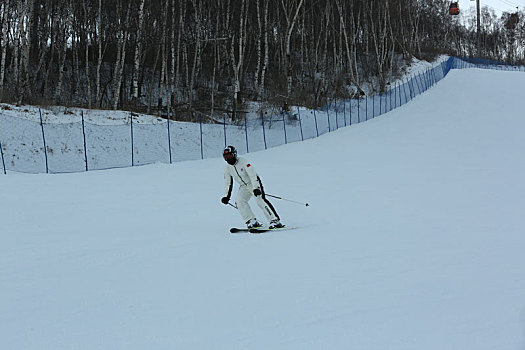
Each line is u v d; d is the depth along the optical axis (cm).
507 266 523
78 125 2314
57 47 3219
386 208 970
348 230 765
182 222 892
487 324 346
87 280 507
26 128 2136
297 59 4556
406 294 425
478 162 1673
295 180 1412
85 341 340
